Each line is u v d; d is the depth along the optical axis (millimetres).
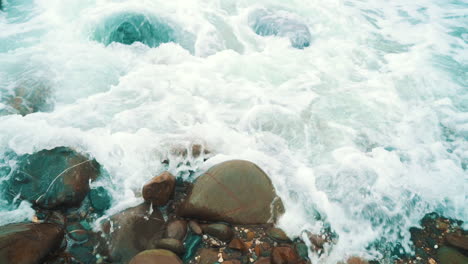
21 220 2990
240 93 3859
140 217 3045
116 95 3717
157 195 3100
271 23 4539
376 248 3096
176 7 4586
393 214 3246
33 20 4285
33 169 3160
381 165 3469
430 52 4578
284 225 3104
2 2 4449
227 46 4332
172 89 3820
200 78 3949
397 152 3574
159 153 3346
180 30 4352
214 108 3711
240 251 2971
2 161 3193
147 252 2828
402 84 4133
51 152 3242
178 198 3180
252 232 3057
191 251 2945
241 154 3422
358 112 3830
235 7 4812
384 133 3697
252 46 4379
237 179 3141
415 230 3205
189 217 3078
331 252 3033
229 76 4012
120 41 4191
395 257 3070
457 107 3969
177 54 4168
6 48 3955
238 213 3080
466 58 4527
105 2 4508
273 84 3990
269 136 3568
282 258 2918
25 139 3307
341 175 3379
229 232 3006
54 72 3799
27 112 3502
